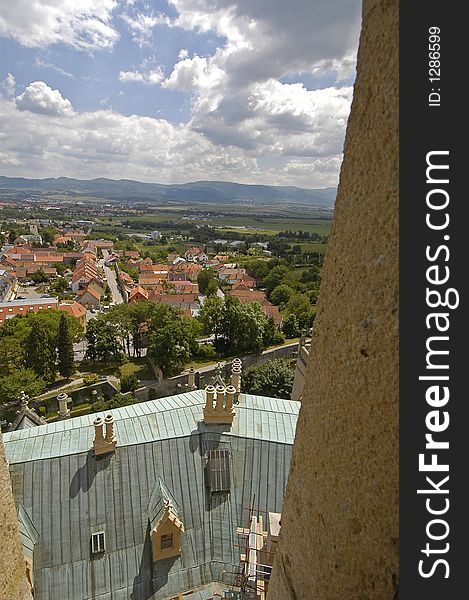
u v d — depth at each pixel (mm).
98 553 18078
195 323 79750
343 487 5000
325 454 5387
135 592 17859
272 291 131750
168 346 68375
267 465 20922
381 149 4602
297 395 29422
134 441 20438
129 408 24094
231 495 20250
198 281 144250
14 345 66438
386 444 4406
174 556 18562
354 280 4988
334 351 5328
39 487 18672
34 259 180000
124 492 19344
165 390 67375
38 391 61281
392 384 4336
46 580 17328
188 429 21516
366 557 4691
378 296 4551
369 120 4855
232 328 80188
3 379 60594
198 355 78750
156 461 20234
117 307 86312
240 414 22844
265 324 83125
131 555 18359
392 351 4348
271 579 7023
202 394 25391
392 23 4461
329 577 5227
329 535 5230
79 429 21297
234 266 173000
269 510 20031
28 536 17609
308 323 93688
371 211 4734
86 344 89812
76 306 103750
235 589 18109
